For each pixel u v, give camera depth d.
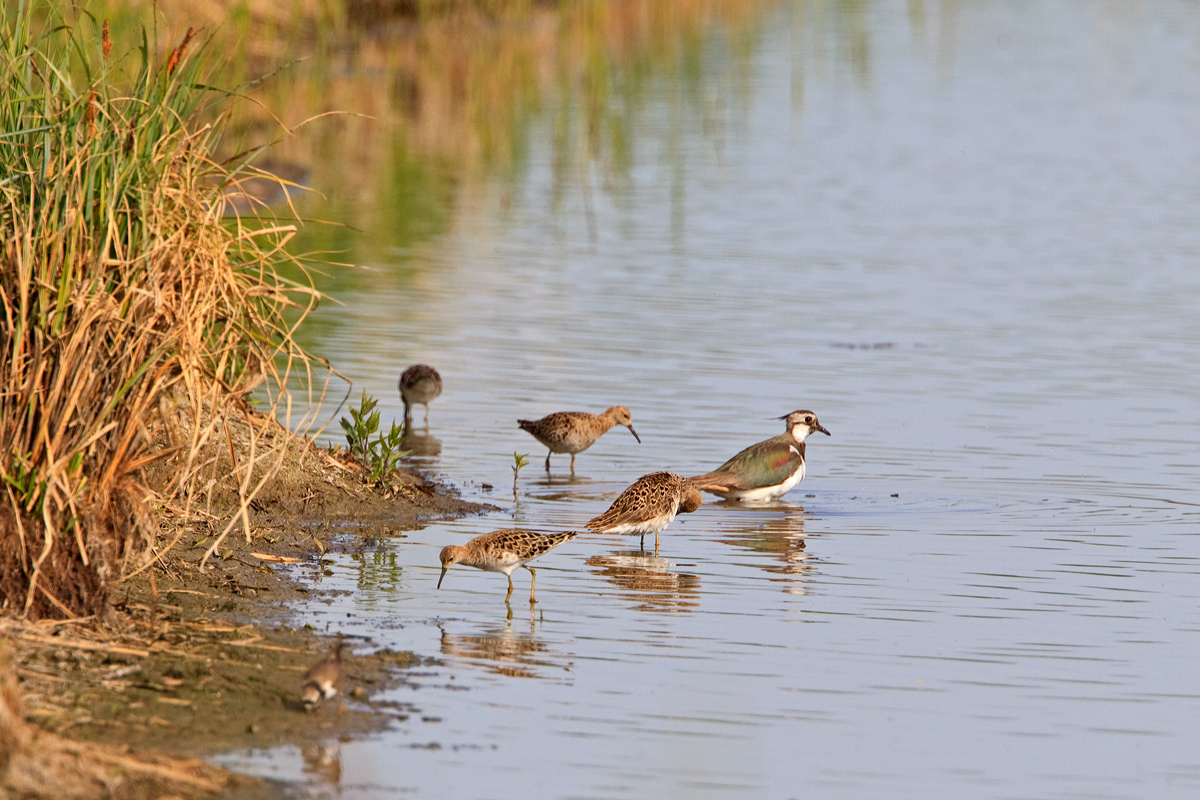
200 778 9.61
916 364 24.27
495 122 48.69
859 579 14.84
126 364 11.51
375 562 14.93
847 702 11.76
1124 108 53.59
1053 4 87.69
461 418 20.97
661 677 12.11
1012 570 15.12
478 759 10.40
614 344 25.20
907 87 58.34
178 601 12.98
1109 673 12.48
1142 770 10.74
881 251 33.19
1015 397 22.41
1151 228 35.50
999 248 33.53
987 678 12.30
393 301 27.69
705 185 40.75
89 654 11.32
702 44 67.94
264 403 20.36
